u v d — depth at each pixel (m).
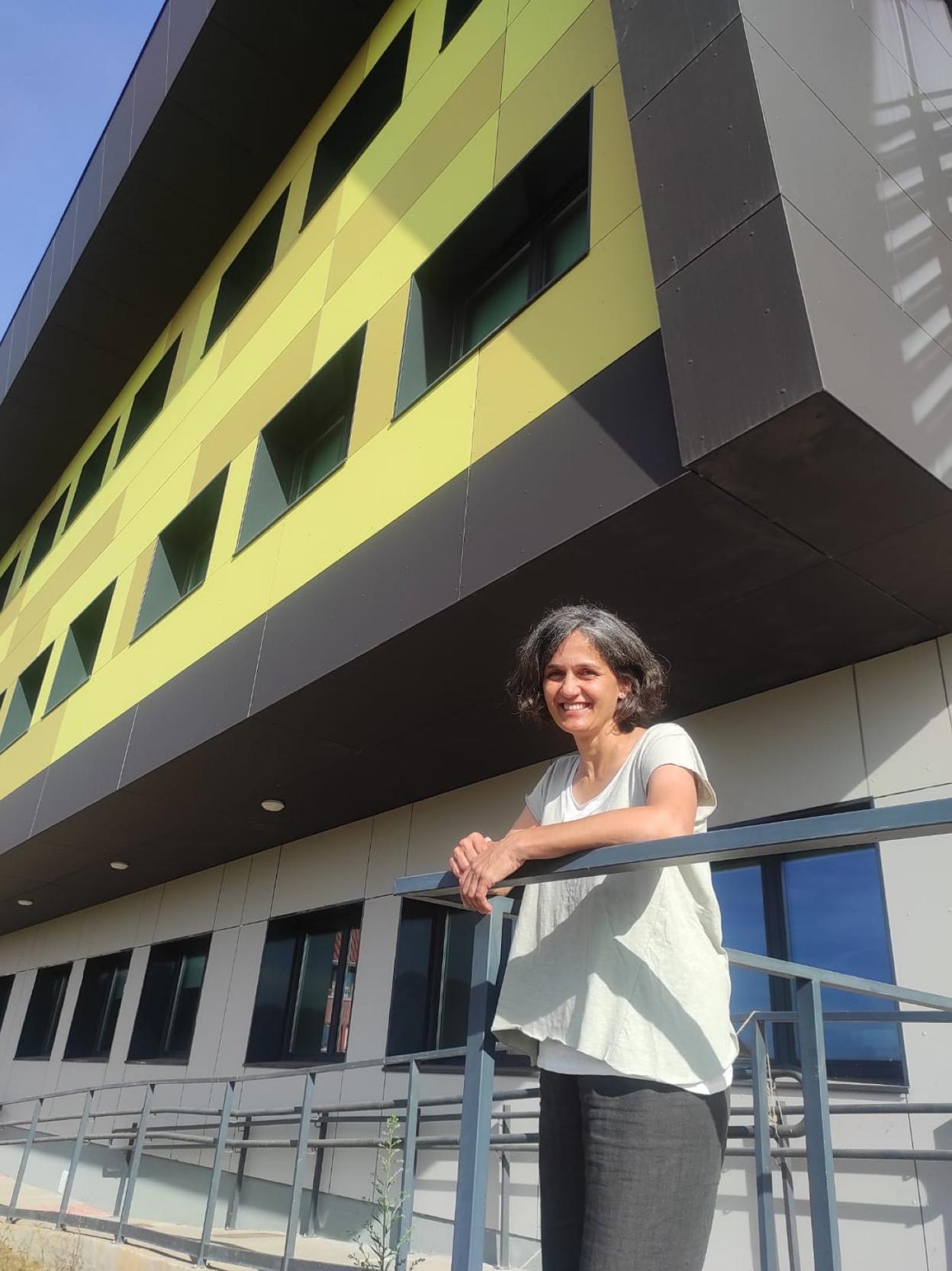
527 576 4.56
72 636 11.94
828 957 4.72
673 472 3.79
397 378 6.51
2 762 12.45
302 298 8.71
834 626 4.65
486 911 1.43
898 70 4.61
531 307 5.32
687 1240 1.24
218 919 9.88
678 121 4.07
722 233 3.71
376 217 7.88
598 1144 1.28
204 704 7.24
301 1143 4.86
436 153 7.29
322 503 6.77
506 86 6.62
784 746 5.19
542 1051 1.43
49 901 13.01
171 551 9.92
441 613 4.97
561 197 6.40
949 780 4.46
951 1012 2.38
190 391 10.88
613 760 1.67
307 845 8.98
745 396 3.45
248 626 7.08
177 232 12.02
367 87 9.41
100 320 13.32
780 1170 4.32
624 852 1.29
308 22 9.80
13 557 18.34
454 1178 6.04
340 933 8.32
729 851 1.17
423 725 6.31
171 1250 5.55
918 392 3.62
